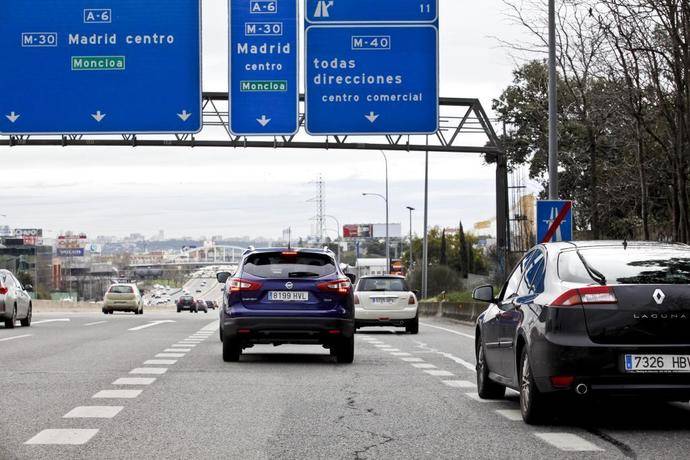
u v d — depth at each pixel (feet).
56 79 130.31
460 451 33.45
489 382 47.55
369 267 597.11
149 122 130.41
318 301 68.08
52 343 88.48
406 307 117.29
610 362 36.17
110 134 130.41
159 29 130.41
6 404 45.21
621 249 39.91
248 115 131.13
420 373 61.57
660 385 36.17
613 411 43.50
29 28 130.52
